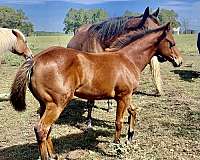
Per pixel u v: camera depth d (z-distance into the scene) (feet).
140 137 21.42
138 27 22.27
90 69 16.81
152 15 23.49
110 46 21.09
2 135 22.29
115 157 18.56
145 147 19.80
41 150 15.49
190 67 53.47
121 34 22.31
